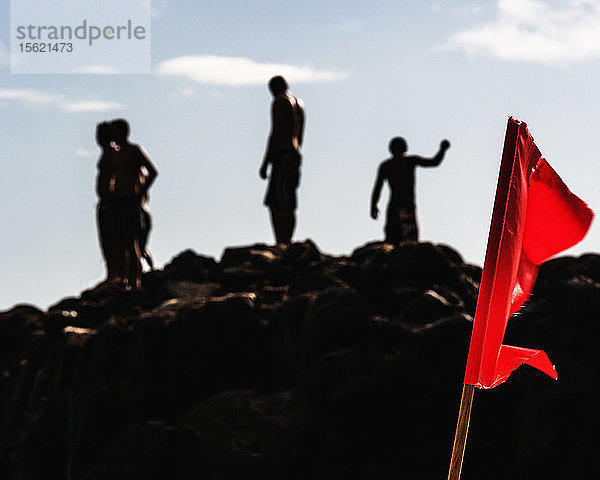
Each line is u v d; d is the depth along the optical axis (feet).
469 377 16.20
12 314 63.21
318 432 48.29
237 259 62.18
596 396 48.73
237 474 47.29
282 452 47.39
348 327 50.11
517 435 48.96
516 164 16.11
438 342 48.75
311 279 55.77
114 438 51.29
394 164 61.93
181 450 49.24
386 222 62.18
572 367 49.32
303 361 50.14
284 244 64.23
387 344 49.57
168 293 60.29
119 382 52.65
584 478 48.11
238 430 48.37
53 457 54.49
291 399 49.14
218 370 52.44
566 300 50.75
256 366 52.90
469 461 48.49
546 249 17.35
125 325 54.39
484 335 16.14
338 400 47.83
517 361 16.53
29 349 58.75
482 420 49.24
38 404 55.57
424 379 48.42
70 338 56.49
